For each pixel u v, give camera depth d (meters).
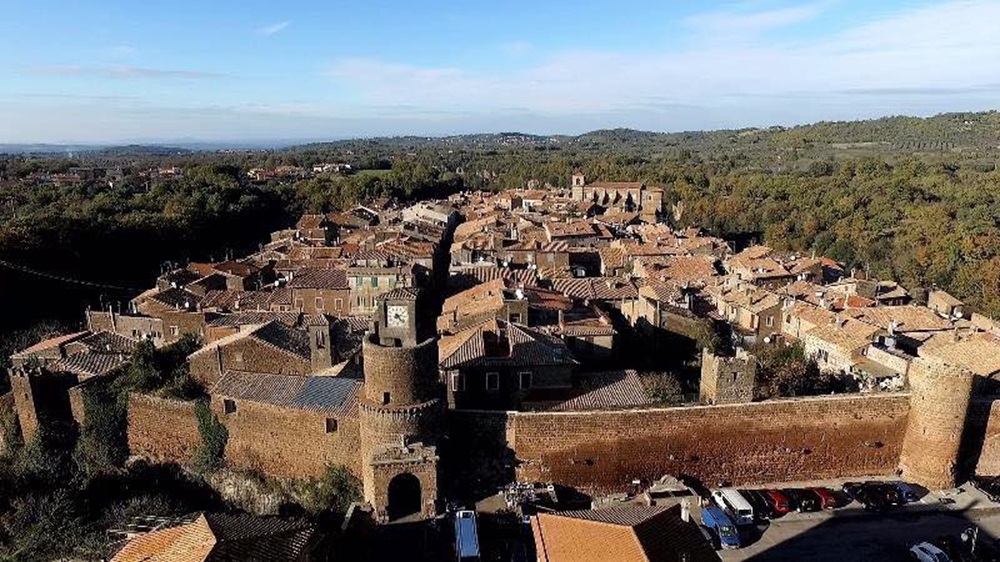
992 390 62.19
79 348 72.81
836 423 54.59
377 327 51.84
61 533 52.88
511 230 149.00
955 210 151.12
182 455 59.50
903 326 81.12
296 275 104.81
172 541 36.88
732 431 53.62
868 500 50.94
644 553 32.28
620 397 57.38
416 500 50.38
